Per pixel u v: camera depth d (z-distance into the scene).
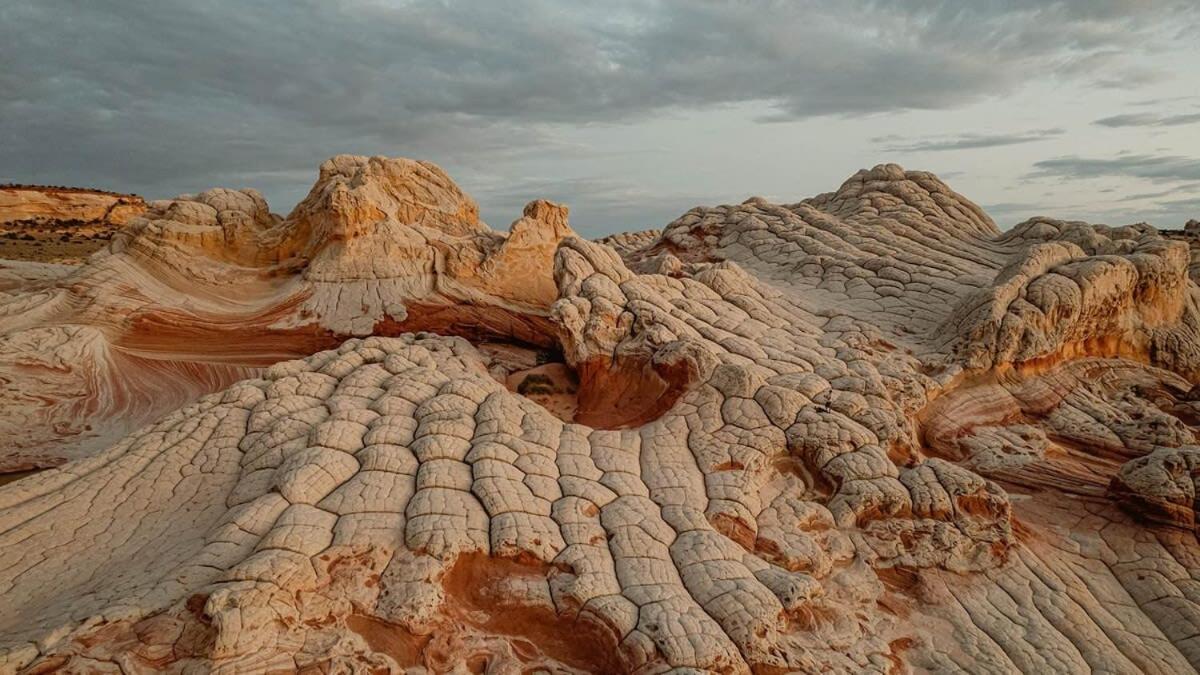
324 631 8.26
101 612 7.84
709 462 12.13
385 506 9.63
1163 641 11.16
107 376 17.31
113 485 10.82
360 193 19.91
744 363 15.27
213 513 10.22
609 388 15.34
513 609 9.01
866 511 11.91
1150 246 21.08
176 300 19.22
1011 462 15.00
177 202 20.72
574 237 18.17
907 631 10.55
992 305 17.20
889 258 22.23
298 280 19.92
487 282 20.36
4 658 7.31
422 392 12.84
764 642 8.73
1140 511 13.31
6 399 15.57
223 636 7.56
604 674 8.56
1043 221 24.36
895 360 16.58
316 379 13.25
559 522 9.96
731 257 25.22
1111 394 18.50
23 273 23.38
